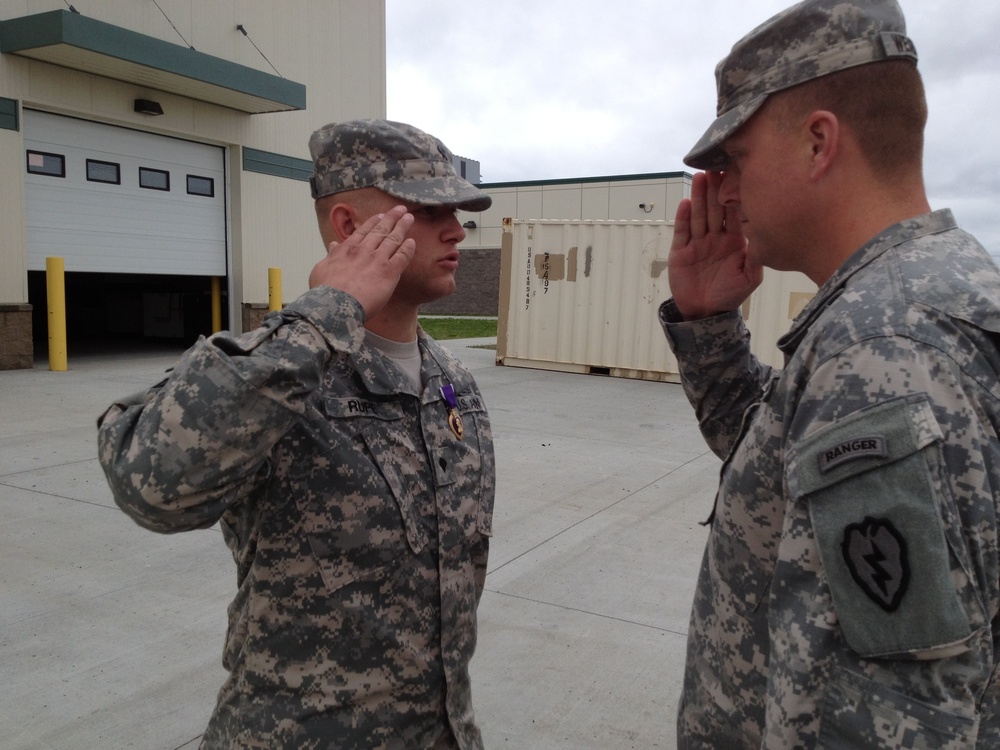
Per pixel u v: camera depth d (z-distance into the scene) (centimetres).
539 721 233
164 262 1182
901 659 85
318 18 1358
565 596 319
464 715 133
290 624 119
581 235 976
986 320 89
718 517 118
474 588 139
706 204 147
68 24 908
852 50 99
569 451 567
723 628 115
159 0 1091
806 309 106
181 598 307
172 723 226
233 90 1127
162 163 1167
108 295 1502
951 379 86
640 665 266
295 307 108
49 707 232
